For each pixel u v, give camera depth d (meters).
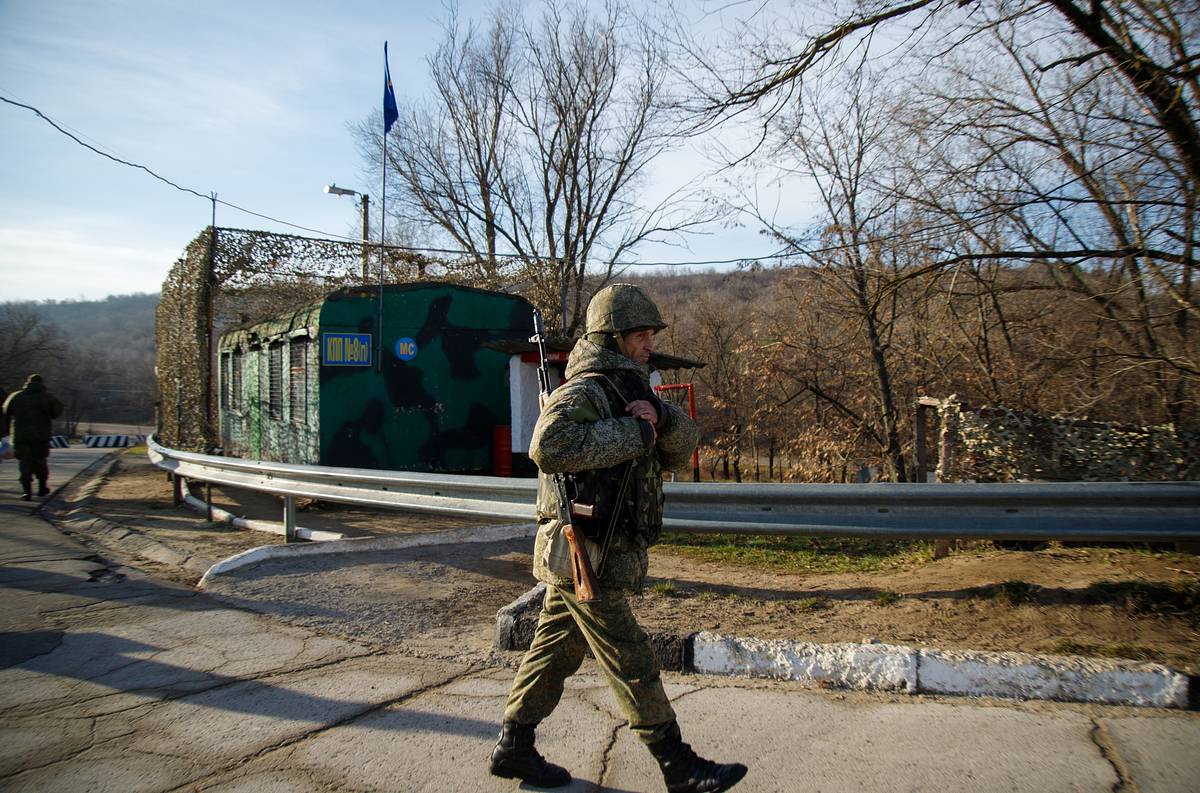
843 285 14.21
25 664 4.89
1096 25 7.59
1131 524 4.85
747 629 4.97
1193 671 3.84
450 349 13.24
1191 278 8.73
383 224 13.52
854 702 3.97
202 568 7.51
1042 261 10.43
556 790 3.26
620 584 3.08
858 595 5.47
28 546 9.07
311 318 12.32
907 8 8.22
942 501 5.16
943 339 14.34
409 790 3.29
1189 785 3.05
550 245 24.06
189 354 15.95
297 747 3.70
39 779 3.42
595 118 23.02
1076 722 3.61
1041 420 7.87
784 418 17.75
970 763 3.29
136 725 3.98
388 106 14.14
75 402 59.41
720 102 9.46
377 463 12.49
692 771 3.02
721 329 28.52
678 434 3.26
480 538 8.37
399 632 5.53
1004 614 4.74
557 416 2.99
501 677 4.61
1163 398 9.80
